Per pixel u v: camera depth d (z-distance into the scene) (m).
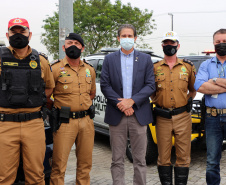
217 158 3.12
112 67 3.20
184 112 3.30
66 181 3.81
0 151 2.51
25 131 2.56
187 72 3.31
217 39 3.01
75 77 3.01
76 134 3.04
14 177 2.66
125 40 3.10
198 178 3.96
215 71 3.09
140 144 3.19
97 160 4.85
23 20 2.50
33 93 2.55
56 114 2.97
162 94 3.28
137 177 3.22
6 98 2.46
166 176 3.36
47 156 3.05
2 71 2.45
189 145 3.34
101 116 5.27
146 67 3.20
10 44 2.48
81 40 2.99
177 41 3.25
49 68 2.78
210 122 3.08
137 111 3.14
